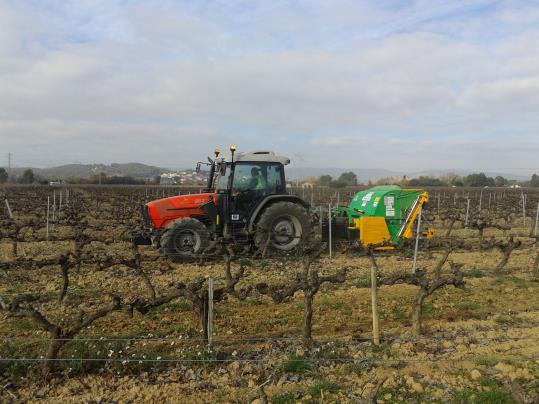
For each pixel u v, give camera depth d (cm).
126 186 5550
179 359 602
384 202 1341
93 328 734
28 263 945
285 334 724
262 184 1295
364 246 1162
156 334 711
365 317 807
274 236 1276
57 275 1073
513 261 1286
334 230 1370
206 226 1284
